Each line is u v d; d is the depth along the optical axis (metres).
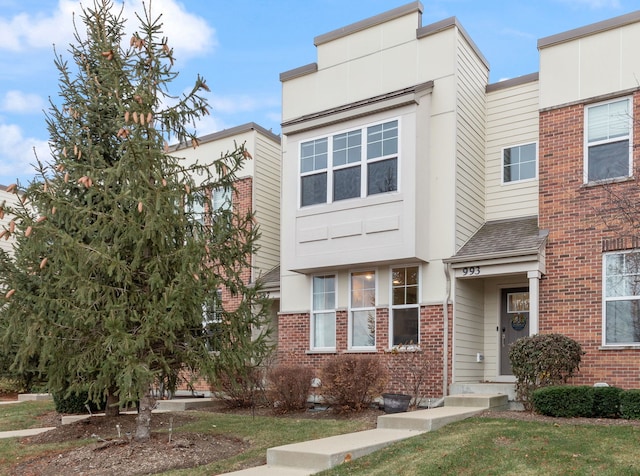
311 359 15.30
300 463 8.11
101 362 9.08
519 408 12.12
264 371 13.80
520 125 15.13
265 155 19.81
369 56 15.52
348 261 14.23
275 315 17.81
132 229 8.90
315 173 15.16
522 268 12.64
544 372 11.20
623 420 9.93
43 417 14.17
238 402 14.27
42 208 9.17
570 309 12.36
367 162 14.29
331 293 15.40
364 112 14.36
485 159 15.55
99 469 8.39
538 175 13.45
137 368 8.16
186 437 10.16
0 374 15.25
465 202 14.23
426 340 13.52
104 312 8.89
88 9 11.11
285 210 16.14
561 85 13.21
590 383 11.91
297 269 15.14
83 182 8.72
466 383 13.26
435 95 14.31
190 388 9.95
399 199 13.67
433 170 14.09
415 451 8.27
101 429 11.52
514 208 14.93
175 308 8.65
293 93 16.77
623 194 10.65
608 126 12.56
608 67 12.68
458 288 13.56
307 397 13.45
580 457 7.50
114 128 11.55
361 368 12.59
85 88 11.77
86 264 8.65
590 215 12.37
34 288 10.67
